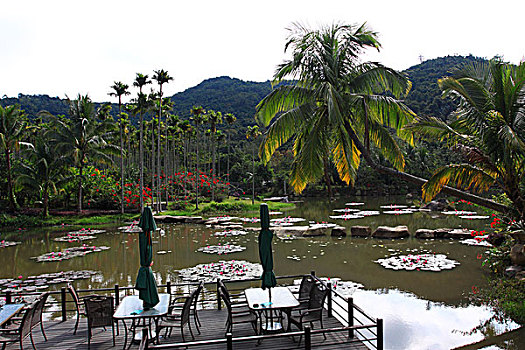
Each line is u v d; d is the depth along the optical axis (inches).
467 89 343.9
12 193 1055.6
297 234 738.2
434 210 1136.8
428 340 263.0
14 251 645.3
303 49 386.6
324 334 225.1
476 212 1014.4
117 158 2151.8
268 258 230.7
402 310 322.0
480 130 339.0
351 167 430.3
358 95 370.6
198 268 477.4
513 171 335.9
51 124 1136.2
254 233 781.9
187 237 748.0
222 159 2335.1
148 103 1055.6
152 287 216.4
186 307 216.8
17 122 1063.0
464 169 341.7
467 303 334.0
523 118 324.2
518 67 315.9
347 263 494.3
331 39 393.1
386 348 251.8
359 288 385.7
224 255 563.5
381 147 410.6
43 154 1064.2
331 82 378.0
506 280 378.6
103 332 238.1
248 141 2662.4
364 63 392.5
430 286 385.7
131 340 221.9
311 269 467.2
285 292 240.4
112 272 474.9
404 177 359.6
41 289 407.2
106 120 1350.9
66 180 1101.1
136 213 1122.0
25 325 206.8
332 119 328.5
